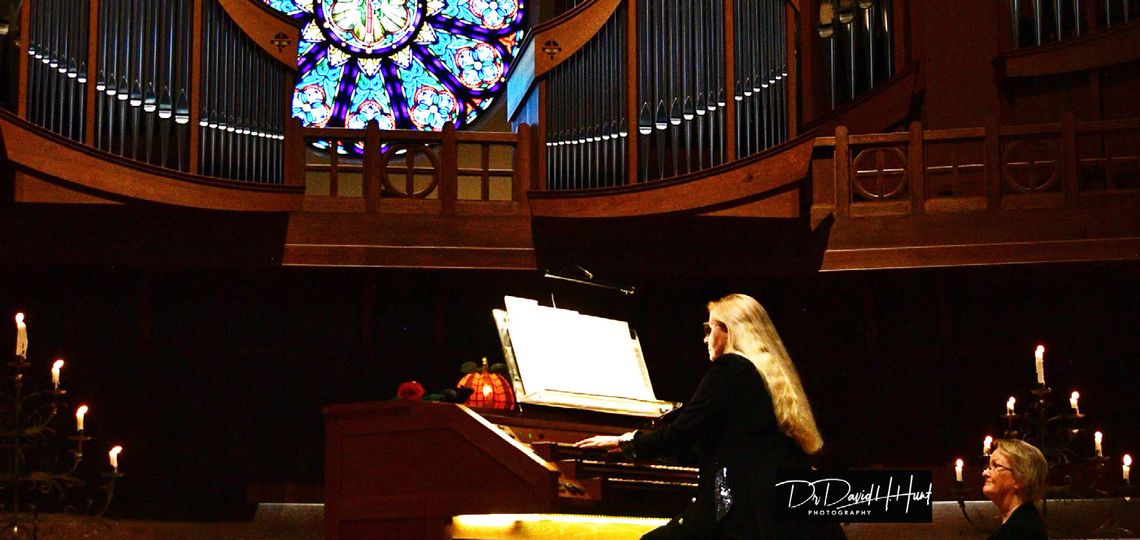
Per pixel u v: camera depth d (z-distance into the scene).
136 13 11.16
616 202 11.16
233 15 11.50
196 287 11.73
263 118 11.52
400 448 5.94
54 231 10.81
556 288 11.85
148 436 11.52
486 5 14.31
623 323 6.85
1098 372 11.40
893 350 11.78
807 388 11.84
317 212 11.18
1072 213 10.41
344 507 6.02
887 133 11.06
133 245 10.92
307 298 12.00
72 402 11.45
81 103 10.85
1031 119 11.33
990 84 11.38
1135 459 11.18
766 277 11.30
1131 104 11.09
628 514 6.00
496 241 11.28
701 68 11.78
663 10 11.92
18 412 9.34
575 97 11.88
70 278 11.44
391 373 11.97
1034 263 10.39
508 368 6.26
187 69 11.27
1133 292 11.38
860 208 10.71
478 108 14.01
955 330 11.69
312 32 13.99
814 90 11.84
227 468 11.57
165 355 11.71
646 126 11.72
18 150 9.98
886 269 10.62
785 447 4.95
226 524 11.23
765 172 10.90
